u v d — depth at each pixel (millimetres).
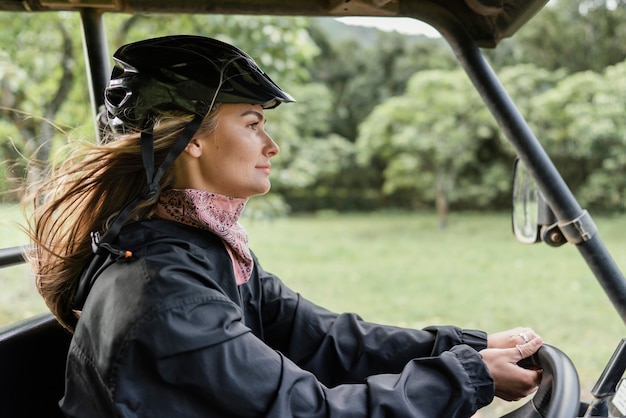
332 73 15820
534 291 6453
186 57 1123
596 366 3857
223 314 1015
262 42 5402
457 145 11891
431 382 1026
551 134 10750
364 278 7453
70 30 5961
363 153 13234
